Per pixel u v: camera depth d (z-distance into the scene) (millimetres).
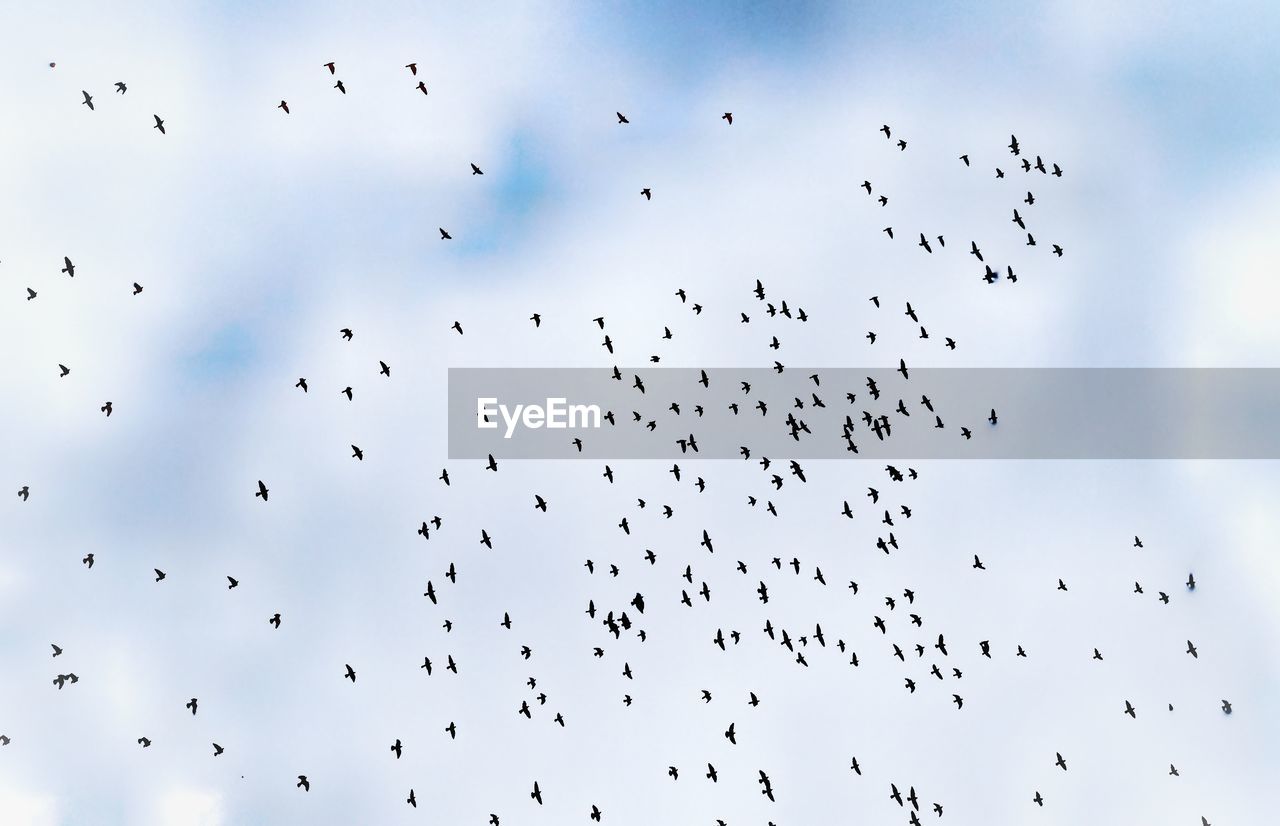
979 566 53719
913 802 52031
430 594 51938
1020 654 54719
